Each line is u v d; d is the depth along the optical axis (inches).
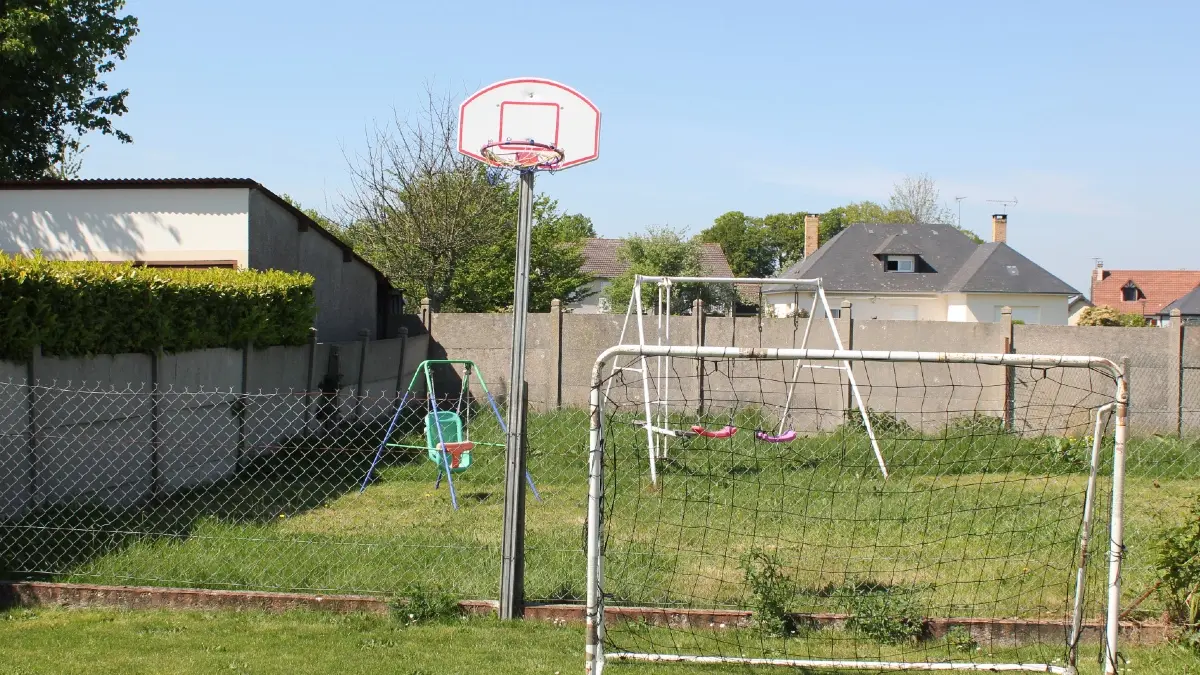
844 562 248.8
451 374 632.4
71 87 746.8
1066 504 279.3
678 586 223.3
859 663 177.5
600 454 169.9
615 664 178.7
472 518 305.1
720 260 1847.9
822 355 168.4
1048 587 228.5
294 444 430.6
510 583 203.6
